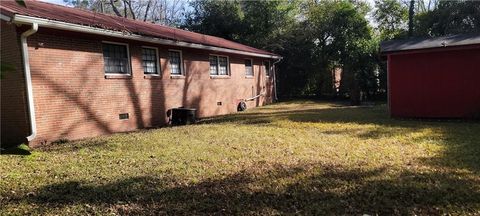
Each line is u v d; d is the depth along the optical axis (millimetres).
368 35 26109
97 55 11141
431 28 26516
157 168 6301
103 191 5117
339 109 17969
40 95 9469
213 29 27688
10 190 5328
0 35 9266
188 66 15531
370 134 9586
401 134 9461
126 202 4668
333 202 4434
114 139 9656
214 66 17750
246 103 20688
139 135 10211
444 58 12922
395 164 6254
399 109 13680
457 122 12039
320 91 27688
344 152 7348
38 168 6625
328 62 26734
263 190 4957
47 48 9648
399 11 31297
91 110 10914
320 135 9578
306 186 5082
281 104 22688
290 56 27188
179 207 4434
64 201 4770
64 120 10102
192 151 7695
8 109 9430
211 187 5156
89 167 6582
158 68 13734
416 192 4688
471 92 12625
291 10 28891
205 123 13258
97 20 11906
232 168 6184
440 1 26250
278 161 6637
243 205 4430
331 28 26266
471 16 24547
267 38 27312
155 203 4586
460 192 4641
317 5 29484
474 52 12508
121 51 12164
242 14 27859
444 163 6254
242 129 10906
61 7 12930
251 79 21469
